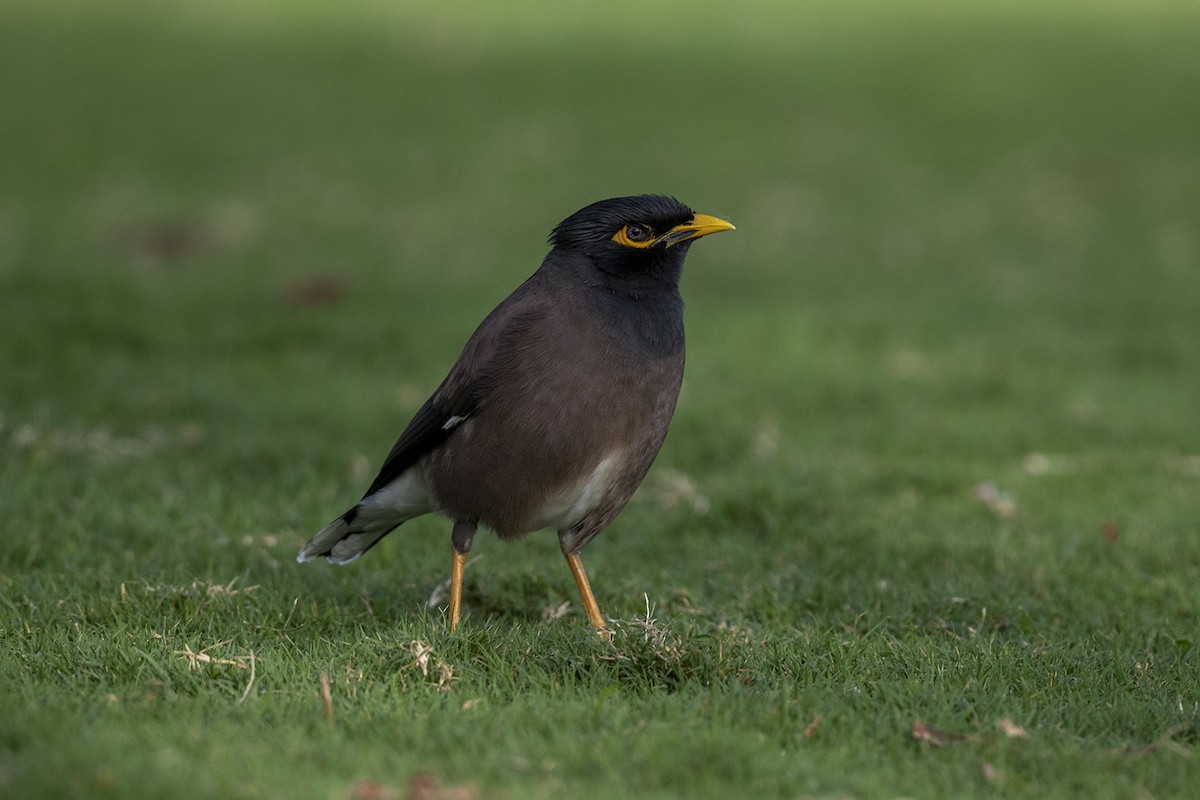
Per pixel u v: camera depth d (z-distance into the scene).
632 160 26.00
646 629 7.55
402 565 9.77
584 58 34.34
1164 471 12.37
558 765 6.07
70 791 5.46
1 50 33.25
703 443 12.84
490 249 20.58
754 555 10.16
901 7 41.03
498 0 40.38
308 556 8.99
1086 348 16.25
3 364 14.14
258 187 23.66
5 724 6.09
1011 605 8.90
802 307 18.05
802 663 7.52
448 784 5.79
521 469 8.06
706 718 6.68
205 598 8.43
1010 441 13.13
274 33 36.12
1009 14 40.38
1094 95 31.75
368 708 6.64
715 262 20.45
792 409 14.12
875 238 21.83
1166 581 9.54
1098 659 7.85
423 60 33.78
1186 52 35.78
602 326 8.05
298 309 17.00
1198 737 6.66
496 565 9.70
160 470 11.47
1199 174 25.78
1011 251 21.22
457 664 7.28
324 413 13.31
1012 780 6.14
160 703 6.64
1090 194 24.52
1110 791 6.03
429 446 8.33
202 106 29.06
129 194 22.83
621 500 8.37
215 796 5.47
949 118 29.81
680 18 39.06
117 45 34.31
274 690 6.86
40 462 11.34
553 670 7.34
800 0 41.91
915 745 6.54
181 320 16.19
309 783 5.66
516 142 26.98
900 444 13.08
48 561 9.38
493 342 8.04
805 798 5.87
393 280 18.58
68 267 18.36
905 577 9.64
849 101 31.05
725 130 28.38
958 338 16.66
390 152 26.16
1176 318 17.72
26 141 25.84
